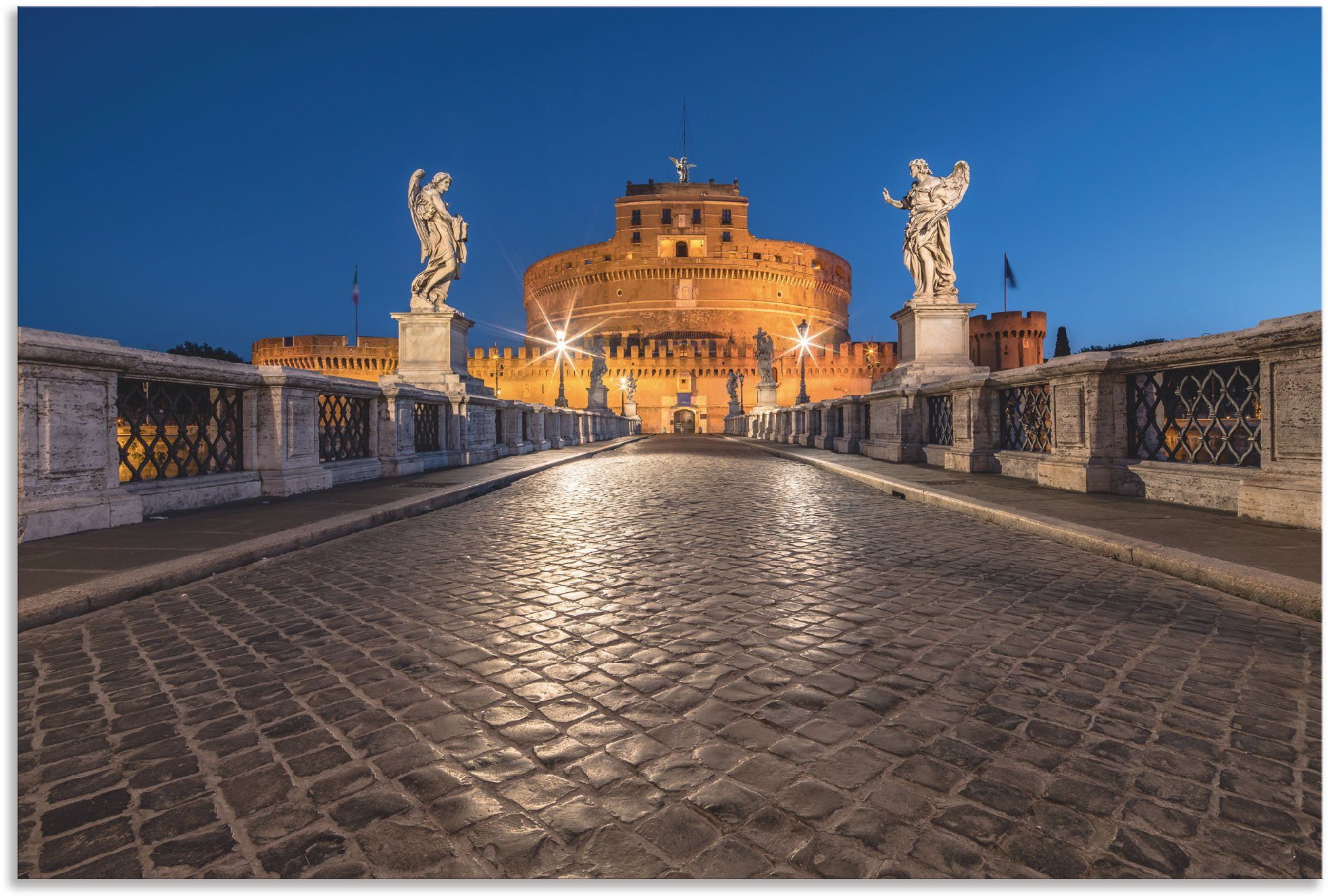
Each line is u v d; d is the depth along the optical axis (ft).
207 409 23.76
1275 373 17.46
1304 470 16.72
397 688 8.17
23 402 15.87
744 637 10.02
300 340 242.17
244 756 6.54
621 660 9.12
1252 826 5.41
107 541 15.69
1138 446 24.35
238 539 16.06
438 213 45.14
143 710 7.51
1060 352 241.35
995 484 27.78
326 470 27.91
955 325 43.91
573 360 238.48
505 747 6.74
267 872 4.95
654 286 264.11
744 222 268.62
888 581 13.28
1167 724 7.13
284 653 9.34
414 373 44.78
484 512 23.67
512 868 4.99
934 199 44.50
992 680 8.32
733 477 38.34
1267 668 8.60
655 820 5.54
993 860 5.05
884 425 46.16
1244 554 13.46
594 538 18.40
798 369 234.58
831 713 7.45
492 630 10.38
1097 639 9.73
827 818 5.55
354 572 14.29
